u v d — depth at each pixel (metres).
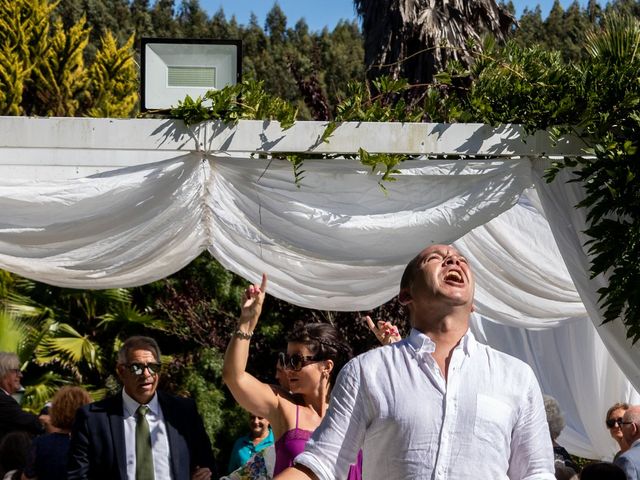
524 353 8.11
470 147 5.14
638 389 5.16
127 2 36.53
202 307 11.90
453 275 2.78
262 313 11.29
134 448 4.71
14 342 11.41
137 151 5.84
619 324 5.17
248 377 3.88
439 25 12.65
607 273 5.20
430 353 2.73
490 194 5.30
